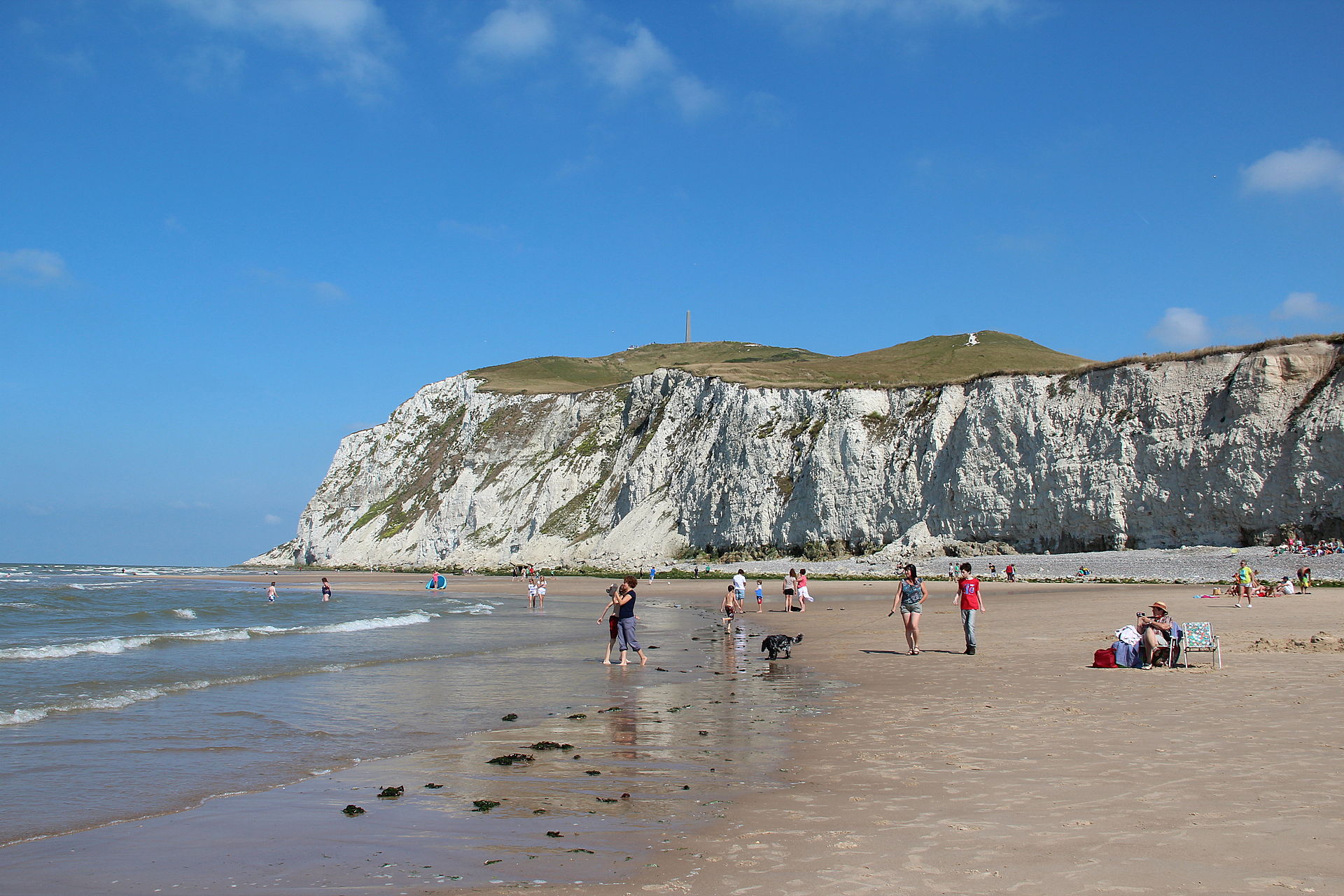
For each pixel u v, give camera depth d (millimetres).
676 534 77188
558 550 86250
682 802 7020
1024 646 17656
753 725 10250
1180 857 5254
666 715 11164
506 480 100188
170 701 12688
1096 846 5496
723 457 75125
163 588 57062
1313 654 14562
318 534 116875
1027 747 8414
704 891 5016
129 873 5656
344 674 15625
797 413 72312
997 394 58562
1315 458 44781
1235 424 48156
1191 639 13547
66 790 7840
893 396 67062
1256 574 35562
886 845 5703
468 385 117125
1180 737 8562
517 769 8375
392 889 5254
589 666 16891
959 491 58344
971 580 16547
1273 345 49188
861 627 24203
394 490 114875
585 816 6688
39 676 15070
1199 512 48562
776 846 5793
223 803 7387
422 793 7559
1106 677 12945
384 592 52875
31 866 5809
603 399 100125
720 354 170875
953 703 11195
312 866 5723
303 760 9008
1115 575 45000
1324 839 5480
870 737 9227
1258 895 4660
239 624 28047
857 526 63594
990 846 5582
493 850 5918
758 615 31156
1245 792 6547
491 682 14484
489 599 45062
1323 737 8359
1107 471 52375
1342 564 38312
